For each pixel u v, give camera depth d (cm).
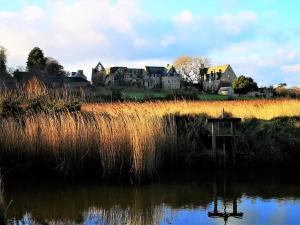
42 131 1523
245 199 1238
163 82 9644
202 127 1881
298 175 1588
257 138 1834
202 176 1572
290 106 2406
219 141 1817
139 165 1457
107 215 1085
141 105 2370
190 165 1692
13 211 1128
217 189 1370
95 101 2658
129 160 1491
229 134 1764
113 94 3347
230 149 1767
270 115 2272
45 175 1520
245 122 2025
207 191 1341
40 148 1517
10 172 1505
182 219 1042
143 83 9644
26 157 1519
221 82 9475
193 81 10094
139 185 1418
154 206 1165
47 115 1630
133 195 1285
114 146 1477
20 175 1508
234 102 2809
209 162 1714
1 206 944
